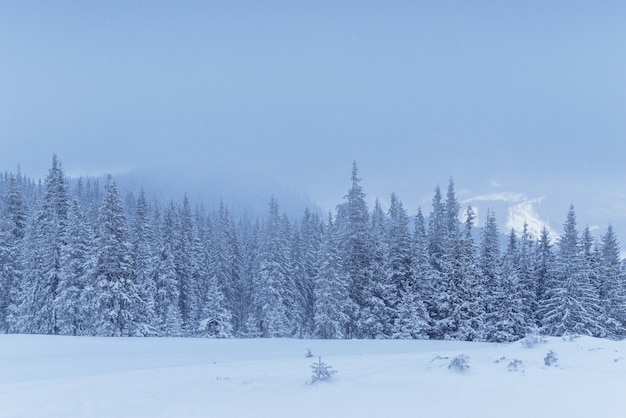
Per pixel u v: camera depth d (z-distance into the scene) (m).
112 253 36.75
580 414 6.82
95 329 36.31
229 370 11.91
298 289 57.28
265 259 51.31
